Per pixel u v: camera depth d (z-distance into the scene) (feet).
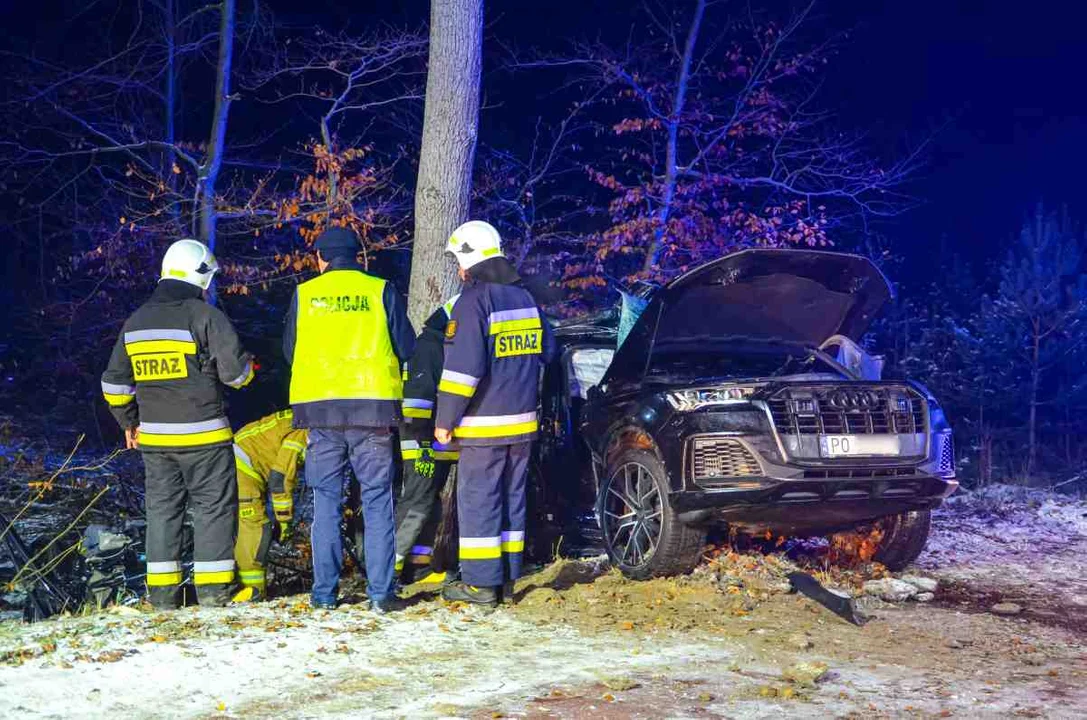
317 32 48.34
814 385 21.83
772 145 53.21
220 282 43.27
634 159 58.85
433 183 28.96
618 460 23.50
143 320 19.88
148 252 46.52
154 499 20.18
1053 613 21.45
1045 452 52.95
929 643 18.52
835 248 57.31
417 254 29.14
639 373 24.50
